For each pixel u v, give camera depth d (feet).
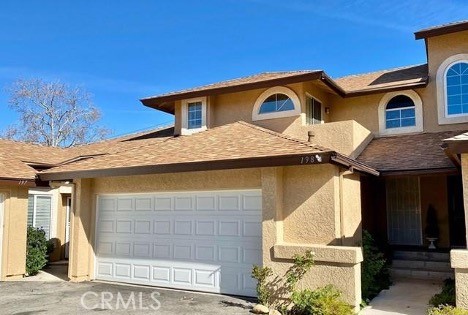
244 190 42.86
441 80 61.52
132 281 49.14
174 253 46.73
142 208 49.73
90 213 52.90
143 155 49.96
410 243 60.95
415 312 35.19
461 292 30.81
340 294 34.14
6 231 53.72
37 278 54.03
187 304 38.99
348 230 40.78
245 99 66.33
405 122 63.57
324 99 67.51
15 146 71.36
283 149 39.32
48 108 162.20
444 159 49.32
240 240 42.63
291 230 39.45
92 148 80.07
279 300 37.11
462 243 58.18
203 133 54.13
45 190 68.49
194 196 46.11
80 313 36.11
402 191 62.18
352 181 43.47
